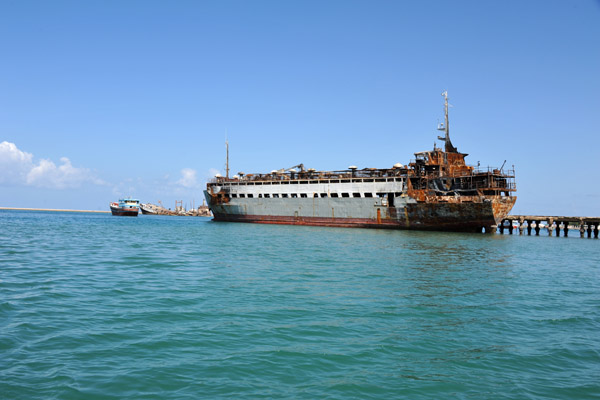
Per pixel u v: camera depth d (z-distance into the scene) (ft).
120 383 30.53
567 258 118.42
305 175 249.96
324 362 35.58
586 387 32.07
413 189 210.38
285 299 56.80
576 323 49.03
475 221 195.21
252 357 36.14
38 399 27.66
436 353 38.37
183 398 28.71
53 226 236.63
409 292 63.10
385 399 29.53
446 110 237.04
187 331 42.55
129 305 52.13
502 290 67.26
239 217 277.23
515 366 35.81
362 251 116.98
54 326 42.75
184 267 83.66
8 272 73.00
